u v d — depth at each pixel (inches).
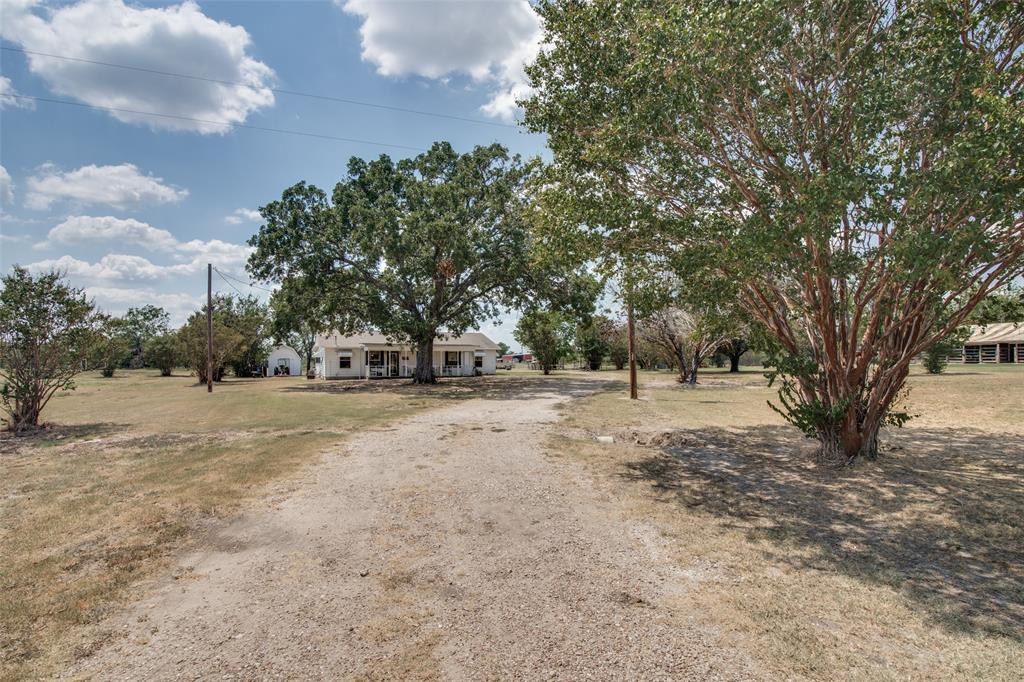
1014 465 301.1
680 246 280.7
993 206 200.1
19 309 454.0
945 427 443.2
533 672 109.5
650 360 1754.4
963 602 139.3
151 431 448.5
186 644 121.1
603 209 274.7
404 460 322.0
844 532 195.0
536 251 331.6
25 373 460.1
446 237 934.4
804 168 252.1
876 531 195.9
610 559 169.9
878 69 251.1
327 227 1037.2
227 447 366.6
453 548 179.8
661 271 328.8
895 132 248.4
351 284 1074.7
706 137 262.4
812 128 260.7
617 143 254.7
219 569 163.5
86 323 488.1
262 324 1983.3
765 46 229.3
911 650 117.0
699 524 204.5
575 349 2199.8
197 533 195.5
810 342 331.0
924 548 178.5
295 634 125.3
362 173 1130.7
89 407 681.0
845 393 304.3
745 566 164.2
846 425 310.3
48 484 265.9
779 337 320.2
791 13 235.6
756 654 115.6
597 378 1362.0
